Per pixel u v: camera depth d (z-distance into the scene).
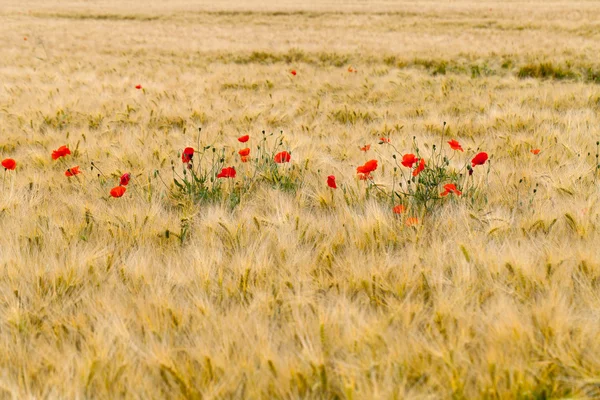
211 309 2.67
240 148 6.56
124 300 2.85
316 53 18.56
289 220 3.92
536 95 9.45
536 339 2.38
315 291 2.92
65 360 2.33
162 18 39.91
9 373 2.24
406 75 12.95
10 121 8.25
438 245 3.34
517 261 3.00
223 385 2.11
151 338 2.41
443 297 2.71
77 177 5.34
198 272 3.10
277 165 5.48
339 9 45.22
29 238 3.58
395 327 2.57
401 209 3.97
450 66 15.34
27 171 5.50
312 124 7.80
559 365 2.14
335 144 6.45
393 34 25.39
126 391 2.18
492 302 2.63
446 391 2.08
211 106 9.58
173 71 15.22
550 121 7.29
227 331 2.51
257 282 3.05
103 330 2.50
